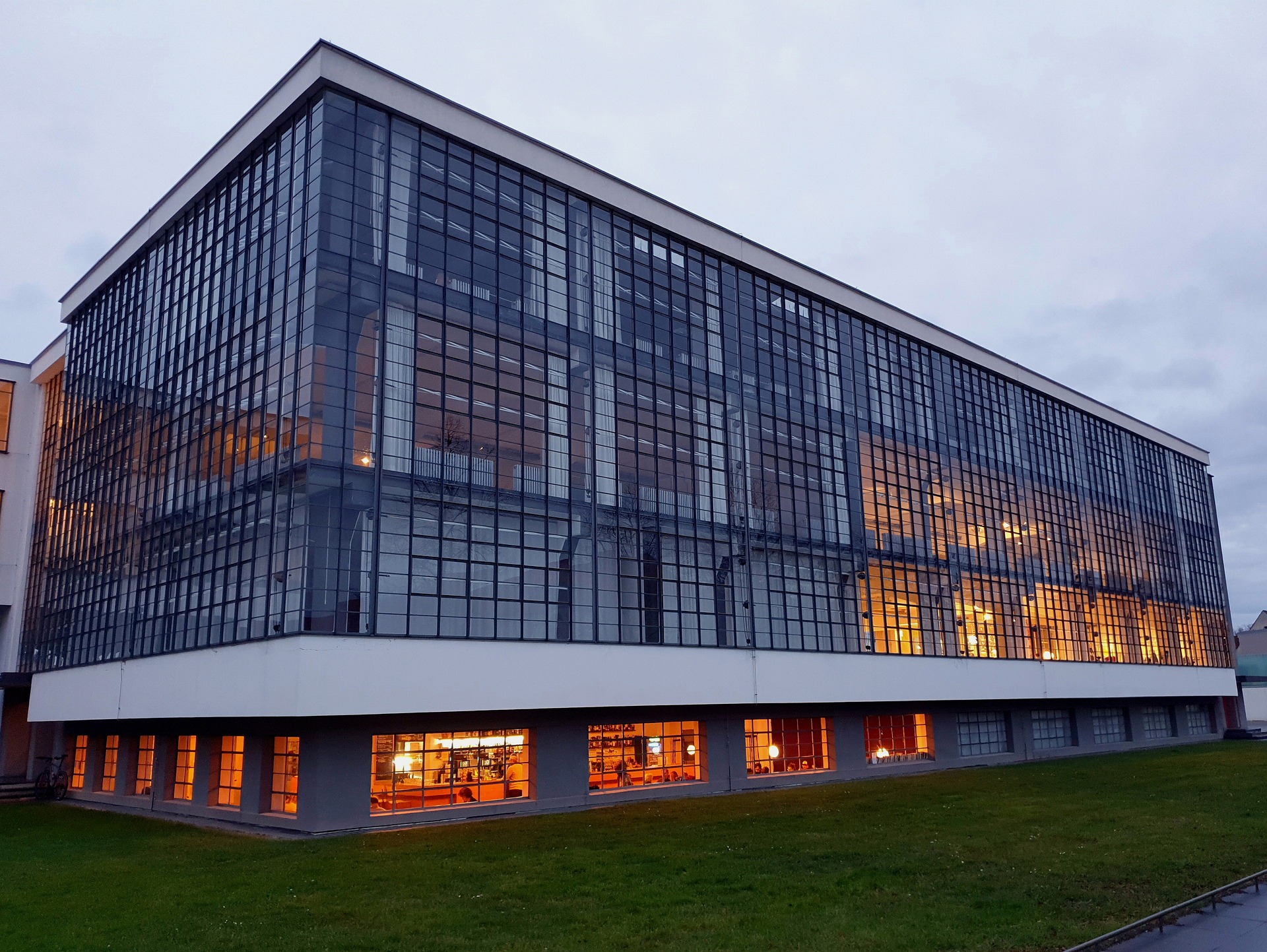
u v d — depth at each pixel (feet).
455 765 88.99
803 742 123.13
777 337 129.29
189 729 98.68
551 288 103.40
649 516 106.63
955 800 96.89
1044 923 45.01
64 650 121.08
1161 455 215.31
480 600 89.30
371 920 48.14
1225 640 221.05
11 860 68.95
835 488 131.44
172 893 55.36
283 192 93.09
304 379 84.02
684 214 119.34
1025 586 161.79
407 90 95.09
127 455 113.50
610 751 101.81
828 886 54.24
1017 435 170.09
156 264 116.26
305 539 79.71
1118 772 127.03
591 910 49.42
